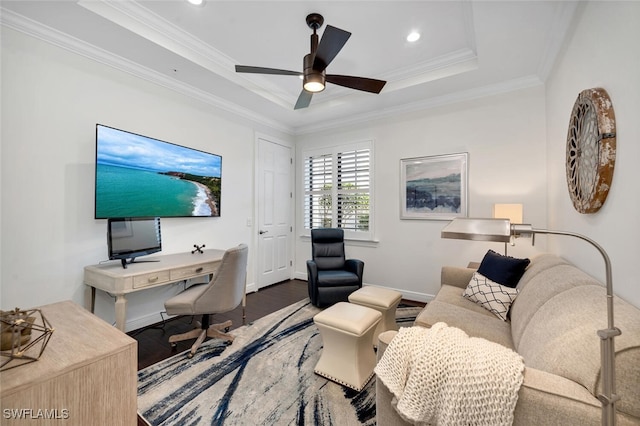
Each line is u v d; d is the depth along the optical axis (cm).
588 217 168
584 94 160
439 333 105
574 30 193
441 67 295
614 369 73
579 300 119
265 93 350
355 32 244
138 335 262
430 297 355
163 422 154
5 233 197
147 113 279
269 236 436
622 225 125
